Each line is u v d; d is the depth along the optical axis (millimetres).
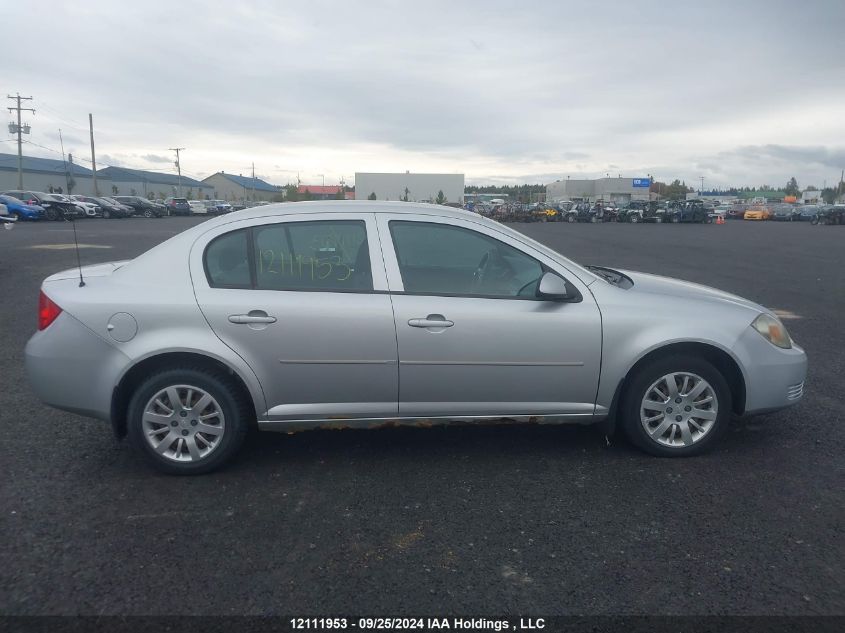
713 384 4383
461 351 4188
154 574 3168
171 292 4113
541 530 3580
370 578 3148
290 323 4094
